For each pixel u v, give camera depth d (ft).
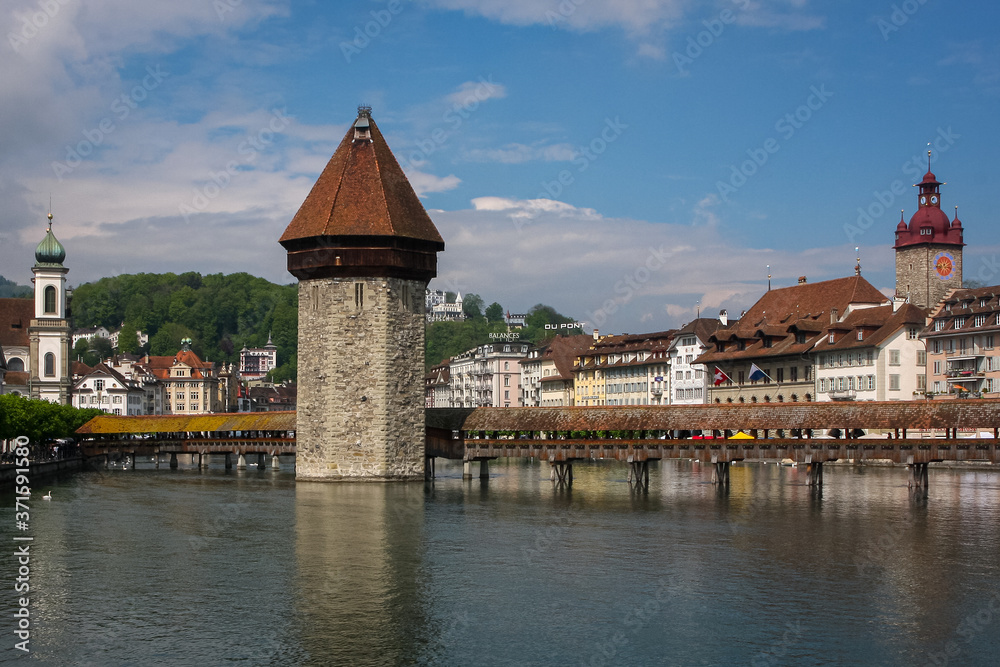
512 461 442.50
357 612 125.39
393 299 268.62
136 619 122.42
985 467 353.31
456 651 110.83
